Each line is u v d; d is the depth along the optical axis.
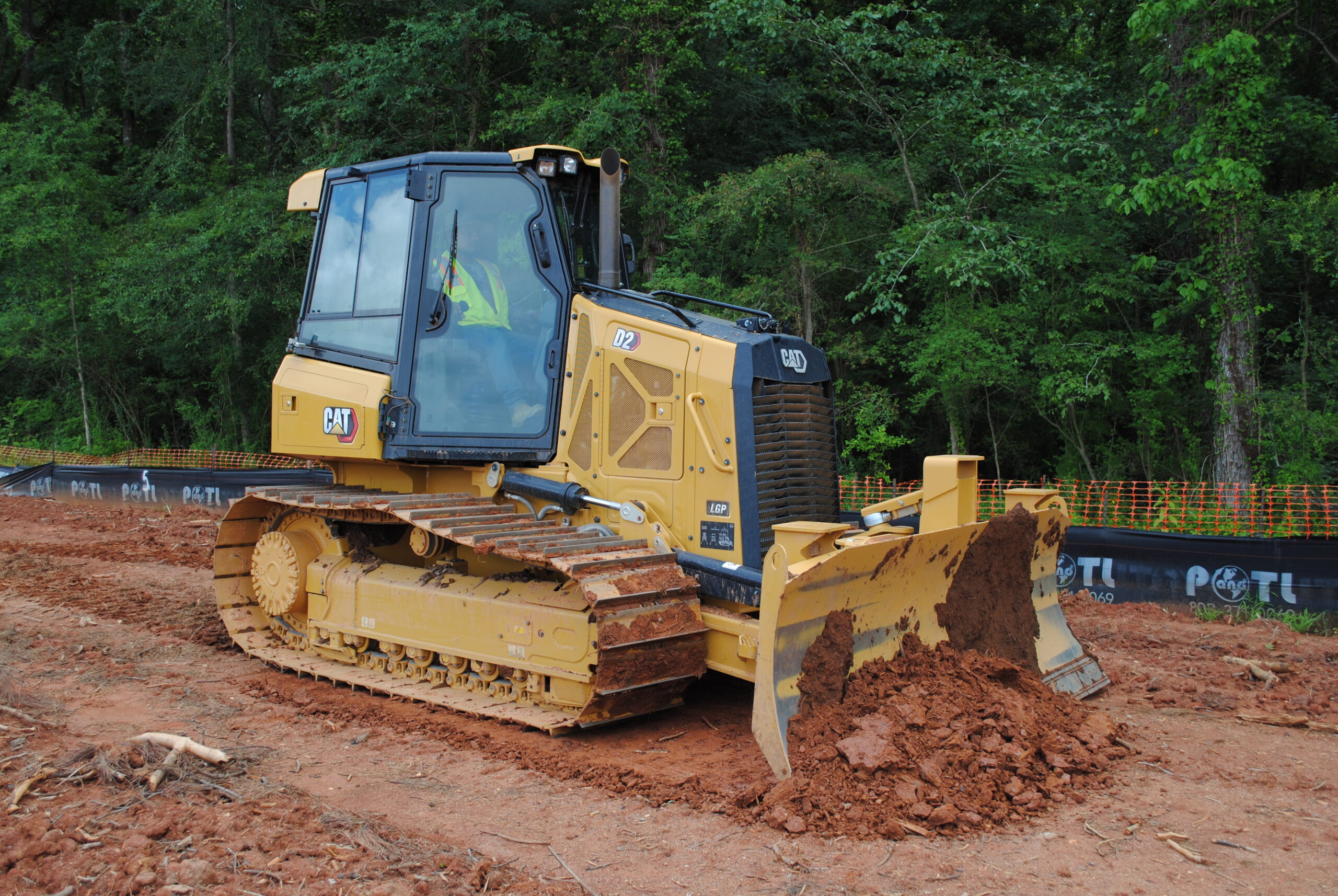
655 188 14.43
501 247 5.88
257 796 4.32
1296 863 3.84
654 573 5.02
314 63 18.36
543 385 5.77
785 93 15.52
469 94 15.98
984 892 3.54
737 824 4.10
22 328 20.44
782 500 5.26
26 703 5.53
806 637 4.61
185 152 19.47
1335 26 13.32
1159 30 10.71
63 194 20.59
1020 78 12.89
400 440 5.95
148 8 20.02
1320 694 6.13
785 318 13.74
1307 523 9.16
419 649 6.02
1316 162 12.57
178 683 6.24
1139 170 11.80
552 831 4.06
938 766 4.34
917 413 14.38
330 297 6.52
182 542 11.84
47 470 15.99
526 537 5.19
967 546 5.37
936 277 12.45
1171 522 10.08
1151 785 4.63
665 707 5.36
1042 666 5.75
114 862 3.59
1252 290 10.71
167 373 22.83
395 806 4.32
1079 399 11.70
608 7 14.73
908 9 13.71
